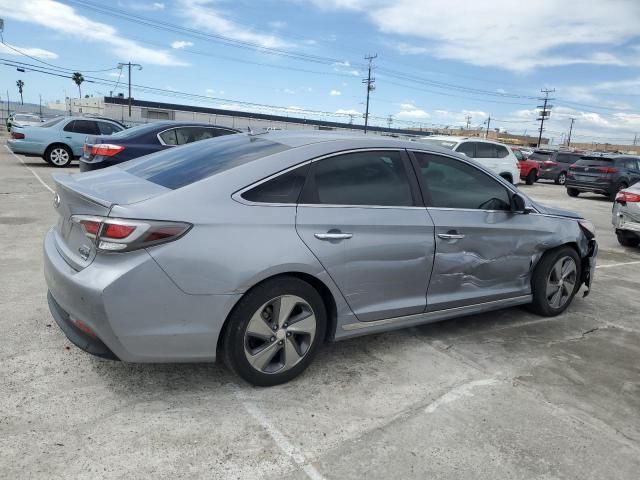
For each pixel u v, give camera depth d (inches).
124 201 111.7
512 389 135.9
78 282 109.0
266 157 128.9
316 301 129.3
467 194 163.2
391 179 145.6
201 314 113.7
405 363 147.5
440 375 141.5
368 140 145.0
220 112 2977.4
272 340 125.3
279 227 121.4
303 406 121.4
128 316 107.8
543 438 114.5
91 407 115.1
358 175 139.3
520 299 182.4
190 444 104.7
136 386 125.1
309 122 3198.8
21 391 119.3
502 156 642.8
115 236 106.7
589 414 125.9
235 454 102.6
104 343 110.0
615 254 334.3
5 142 1104.2
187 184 120.0
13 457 97.1
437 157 157.9
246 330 120.1
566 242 188.7
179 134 380.5
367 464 102.3
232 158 133.0
